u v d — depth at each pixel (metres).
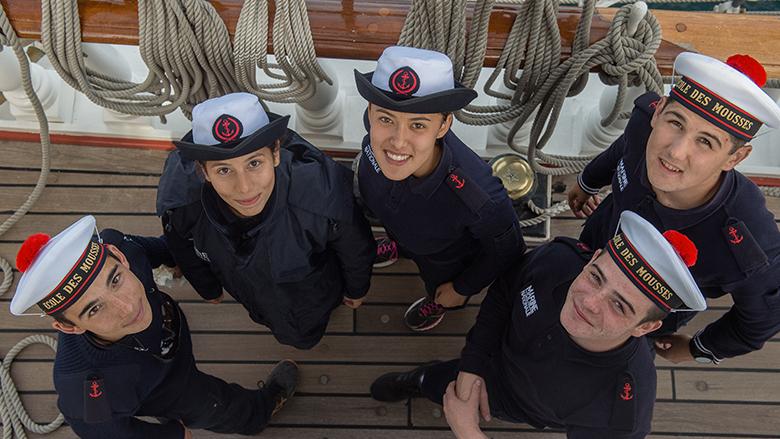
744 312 1.66
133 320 1.49
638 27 1.83
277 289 1.86
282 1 1.78
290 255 1.71
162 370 1.68
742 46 1.88
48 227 2.73
